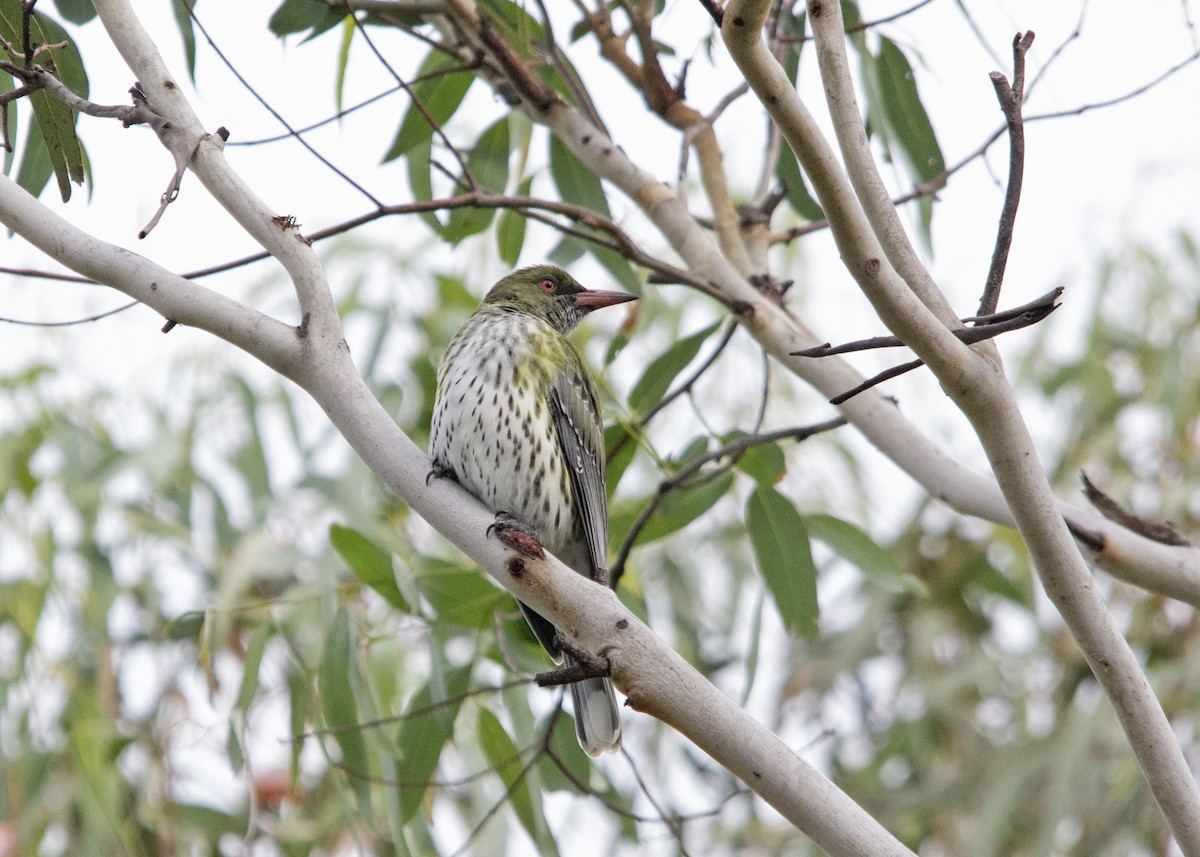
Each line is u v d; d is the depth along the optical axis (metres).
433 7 9.81
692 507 10.27
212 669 9.84
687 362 10.19
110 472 12.09
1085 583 6.25
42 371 12.88
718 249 9.91
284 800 11.73
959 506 8.61
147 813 11.56
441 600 9.77
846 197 5.79
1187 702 13.21
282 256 6.81
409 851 9.55
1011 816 13.77
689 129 9.80
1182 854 6.23
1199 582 8.12
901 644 15.16
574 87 9.92
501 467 9.39
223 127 6.90
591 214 8.91
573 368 9.82
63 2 8.64
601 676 6.24
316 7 9.86
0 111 8.55
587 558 9.83
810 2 6.47
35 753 11.58
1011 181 6.20
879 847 5.96
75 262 6.82
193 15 7.71
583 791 9.11
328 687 9.61
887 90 10.28
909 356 13.82
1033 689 14.38
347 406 6.75
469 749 11.05
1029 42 6.31
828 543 10.32
